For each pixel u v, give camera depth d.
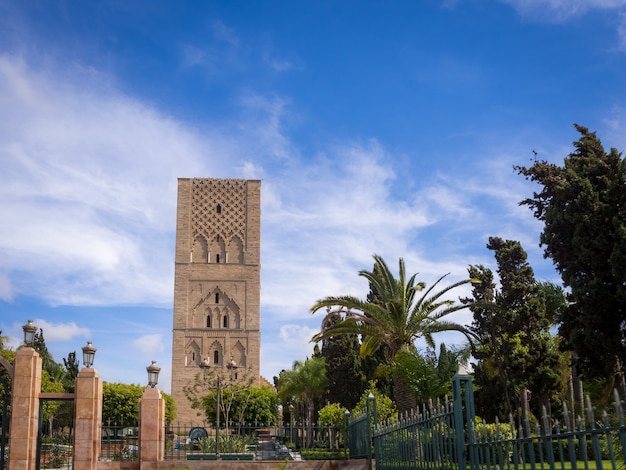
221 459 25.28
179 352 72.12
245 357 72.69
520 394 30.33
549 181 32.38
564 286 24.80
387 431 15.56
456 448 9.38
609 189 22.39
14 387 20.16
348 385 52.28
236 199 77.12
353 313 30.19
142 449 22.95
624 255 20.59
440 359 28.22
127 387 66.81
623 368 22.81
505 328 31.75
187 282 74.31
